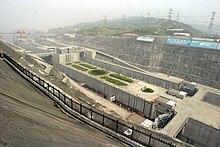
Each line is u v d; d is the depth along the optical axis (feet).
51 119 43.88
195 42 328.90
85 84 336.90
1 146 20.88
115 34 573.33
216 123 163.02
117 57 444.96
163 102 198.90
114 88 274.57
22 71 105.40
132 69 358.02
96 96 285.23
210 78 293.43
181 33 517.55
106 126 58.85
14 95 53.01
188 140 173.06
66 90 112.68
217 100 242.58
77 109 71.61
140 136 54.03
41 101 67.15
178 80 295.28
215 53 292.61
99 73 348.79
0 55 129.80
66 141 32.42
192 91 260.01
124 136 53.26
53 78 135.03
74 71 363.56
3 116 28.45
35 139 27.04
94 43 554.87
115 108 245.24
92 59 440.04
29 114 37.63
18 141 23.99
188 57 326.44
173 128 149.69
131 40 440.45
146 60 383.65
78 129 46.70
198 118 171.12
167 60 355.36
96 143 39.63
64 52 422.82
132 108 248.11
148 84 300.61
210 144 157.69
